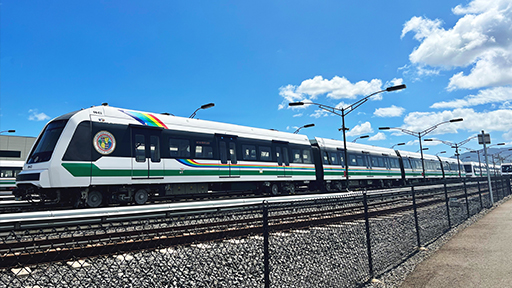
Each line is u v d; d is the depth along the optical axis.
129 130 12.57
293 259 5.89
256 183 17.80
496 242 8.11
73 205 11.73
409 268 6.17
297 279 5.14
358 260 6.43
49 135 11.48
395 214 12.76
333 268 5.81
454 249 7.55
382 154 30.80
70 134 11.18
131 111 13.05
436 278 5.52
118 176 11.97
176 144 13.99
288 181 19.48
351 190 26.45
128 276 4.53
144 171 12.70
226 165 15.83
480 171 55.78
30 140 44.91
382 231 9.37
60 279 4.20
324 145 23.97
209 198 16.66
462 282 5.26
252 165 17.09
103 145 11.76
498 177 21.45
